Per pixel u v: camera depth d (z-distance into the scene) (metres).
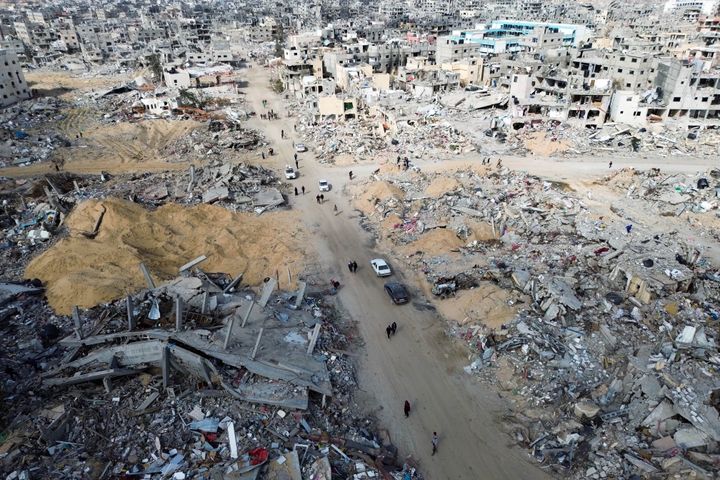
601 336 30.95
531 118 79.75
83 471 22.66
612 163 64.69
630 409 25.73
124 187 59.41
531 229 46.19
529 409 27.59
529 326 31.94
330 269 43.00
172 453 23.58
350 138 77.44
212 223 50.16
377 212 52.94
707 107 77.38
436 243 44.59
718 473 21.92
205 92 116.62
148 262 40.47
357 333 34.69
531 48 120.19
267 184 62.00
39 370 28.92
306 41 148.88
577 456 24.30
